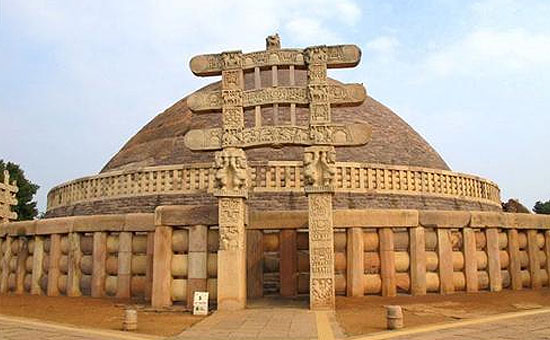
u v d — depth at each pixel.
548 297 17.00
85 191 27.98
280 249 17.16
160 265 15.81
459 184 27.95
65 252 19.34
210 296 15.50
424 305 14.94
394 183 25.88
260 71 16.11
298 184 24.56
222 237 14.93
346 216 16.75
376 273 16.81
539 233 19.95
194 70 16.22
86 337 10.66
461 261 17.72
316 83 15.42
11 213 28.08
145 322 12.83
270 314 13.52
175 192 25.02
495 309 14.44
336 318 12.82
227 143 15.45
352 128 15.09
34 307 16.12
